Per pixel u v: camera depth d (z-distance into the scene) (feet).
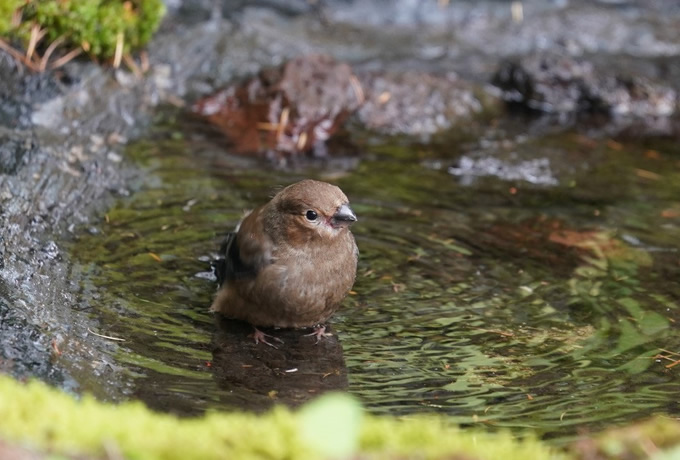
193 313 33.30
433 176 46.60
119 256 36.40
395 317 33.88
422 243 39.27
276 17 61.46
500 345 32.14
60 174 41.01
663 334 33.06
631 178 47.70
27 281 33.14
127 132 47.75
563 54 61.36
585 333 33.04
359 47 60.23
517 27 64.49
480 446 21.93
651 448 22.17
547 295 35.65
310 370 30.25
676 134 54.65
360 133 51.47
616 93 57.36
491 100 56.59
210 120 50.39
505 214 42.57
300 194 32.22
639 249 39.63
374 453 20.57
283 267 32.12
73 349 29.30
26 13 47.67
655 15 67.46
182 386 28.37
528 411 27.89
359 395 28.73
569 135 53.67
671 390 29.43
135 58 52.70
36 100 45.60
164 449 20.02
